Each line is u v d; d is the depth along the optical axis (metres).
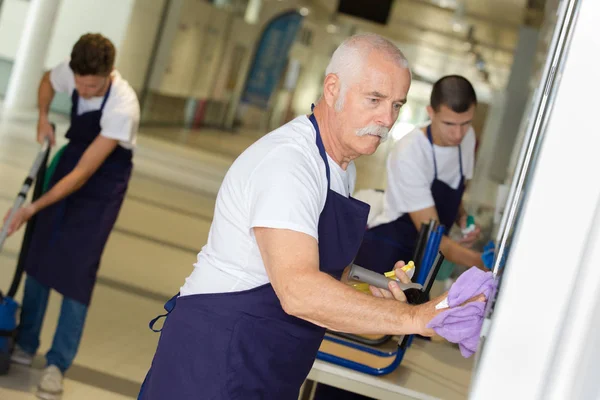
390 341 3.06
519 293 1.10
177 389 1.97
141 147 14.21
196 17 21.28
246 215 1.87
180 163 13.40
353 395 3.06
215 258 1.97
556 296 1.09
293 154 1.85
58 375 3.79
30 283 3.98
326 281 1.68
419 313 1.59
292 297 1.69
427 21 27.19
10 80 14.08
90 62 3.63
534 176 1.08
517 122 9.99
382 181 13.47
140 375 4.27
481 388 1.12
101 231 3.90
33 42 14.26
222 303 1.94
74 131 3.93
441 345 3.28
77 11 16.44
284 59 31.03
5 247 5.85
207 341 1.95
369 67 1.83
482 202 9.52
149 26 18.28
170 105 21.30
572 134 1.06
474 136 3.72
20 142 10.36
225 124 28.53
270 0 28.92
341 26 32.91
